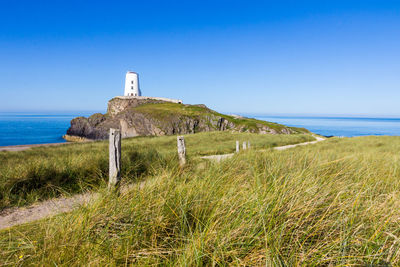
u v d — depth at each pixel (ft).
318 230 5.74
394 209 6.19
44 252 6.10
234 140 95.20
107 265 5.48
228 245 5.26
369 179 10.00
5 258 6.74
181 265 4.87
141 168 21.81
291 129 251.60
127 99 327.47
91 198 9.18
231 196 7.46
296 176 8.82
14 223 12.25
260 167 12.93
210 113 259.39
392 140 82.12
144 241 6.09
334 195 7.51
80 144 83.05
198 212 7.16
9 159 40.52
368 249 4.97
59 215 9.12
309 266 4.76
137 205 7.69
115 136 13.02
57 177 18.81
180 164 18.24
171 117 239.91
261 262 4.84
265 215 5.86
